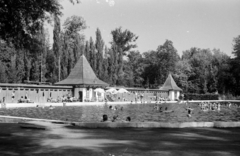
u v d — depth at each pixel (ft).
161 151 28.17
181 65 334.24
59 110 116.98
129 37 363.76
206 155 26.71
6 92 145.59
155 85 334.44
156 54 341.62
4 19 35.50
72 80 198.80
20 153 27.20
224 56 334.44
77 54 242.37
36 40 42.39
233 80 291.17
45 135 37.76
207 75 315.58
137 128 45.24
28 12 37.04
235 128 45.24
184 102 223.30
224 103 208.23
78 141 33.47
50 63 246.06
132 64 361.51
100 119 82.38
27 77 213.05
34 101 160.45
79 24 298.97
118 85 282.97
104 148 29.48
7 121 56.85
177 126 46.01
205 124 46.62
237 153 27.55
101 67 263.90
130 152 27.71
